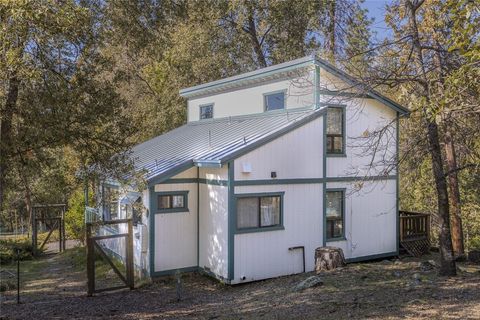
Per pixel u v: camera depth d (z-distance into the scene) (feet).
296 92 46.03
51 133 29.78
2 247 66.39
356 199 46.98
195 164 42.14
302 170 43.09
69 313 32.24
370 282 33.30
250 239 40.09
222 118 59.00
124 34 41.86
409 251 50.24
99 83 33.01
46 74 28.48
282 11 81.30
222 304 32.83
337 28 78.38
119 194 40.96
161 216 41.96
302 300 29.99
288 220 42.27
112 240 53.72
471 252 44.70
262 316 27.27
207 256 42.34
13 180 35.12
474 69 19.54
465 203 72.95
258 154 40.47
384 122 48.29
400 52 35.88
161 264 41.96
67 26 27.30
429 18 34.65
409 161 39.14
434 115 21.15
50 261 63.00
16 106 29.04
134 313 31.63
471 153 36.70
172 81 87.81
